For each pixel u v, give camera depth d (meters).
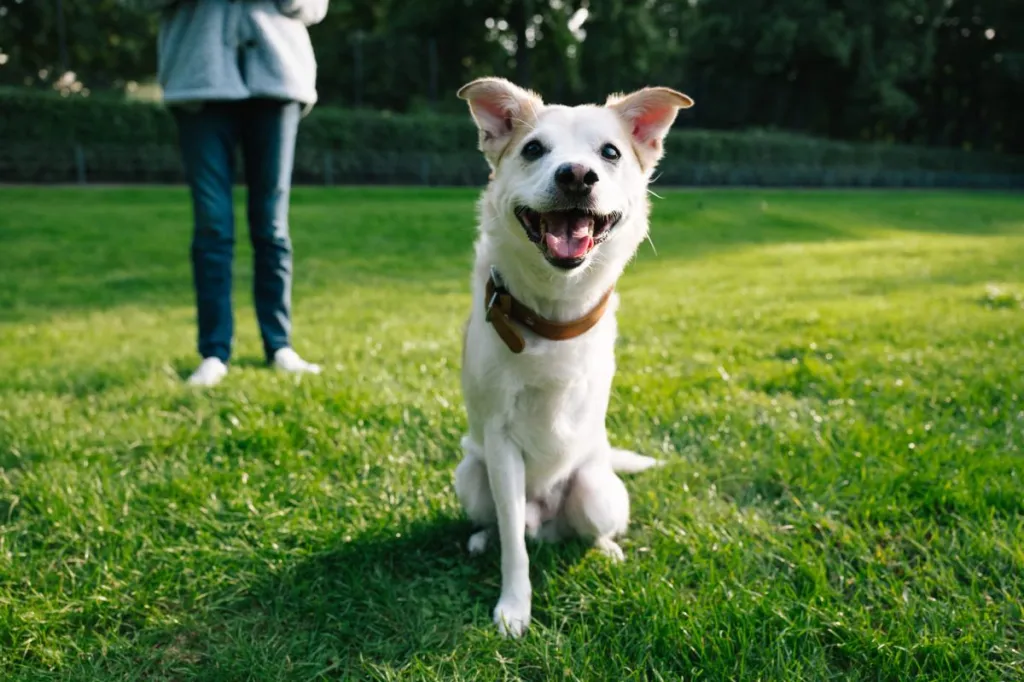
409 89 21.89
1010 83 24.62
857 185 20.72
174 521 1.91
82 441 2.25
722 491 2.05
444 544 1.89
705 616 1.60
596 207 1.66
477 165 16.77
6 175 13.23
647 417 2.44
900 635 1.55
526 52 20.91
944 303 4.22
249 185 2.85
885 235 9.49
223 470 2.11
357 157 15.87
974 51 25.78
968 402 2.47
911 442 2.17
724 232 9.41
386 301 4.59
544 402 1.73
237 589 1.71
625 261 1.81
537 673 1.54
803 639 1.57
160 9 2.66
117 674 1.53
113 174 13.96
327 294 4.89
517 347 1.68
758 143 19.89
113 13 19.98
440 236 8.14
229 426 2.36
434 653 1.57
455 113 20.95
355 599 1.69
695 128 24.78
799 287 5.09
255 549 1.82
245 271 5.85
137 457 2.21
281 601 1.68
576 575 1.76
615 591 1.69
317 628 1.63
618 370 2.91
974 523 1.82
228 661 1.54
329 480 2.10
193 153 2.73
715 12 23.98
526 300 1.70
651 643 1.56
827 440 2.22
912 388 2.60
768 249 7.84
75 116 13.83
